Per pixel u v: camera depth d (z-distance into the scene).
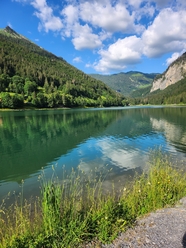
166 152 18.97
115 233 5.82
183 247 5.27
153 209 7.39
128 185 10.95
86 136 28.45
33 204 9.11
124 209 6.86
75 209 6.56
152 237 5.72
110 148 21.02
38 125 40.84
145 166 14.81
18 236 5.43
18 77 156.38
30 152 20.27
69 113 80.12
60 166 15.64
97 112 86.81
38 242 5.13
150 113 75.44
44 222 5.82
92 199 7.99
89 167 15.06
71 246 5.33
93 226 5.98
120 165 15.28
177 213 7.03
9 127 38.19
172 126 37.66
